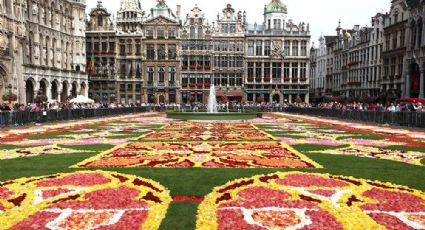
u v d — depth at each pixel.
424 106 34.56
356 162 12.95
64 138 20.34
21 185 9.36
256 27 84.31
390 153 15.03
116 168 11.70
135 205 7.74
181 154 14.38
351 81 74.12
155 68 79.56
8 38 47.78
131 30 79.06
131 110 56.53
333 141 18.92
